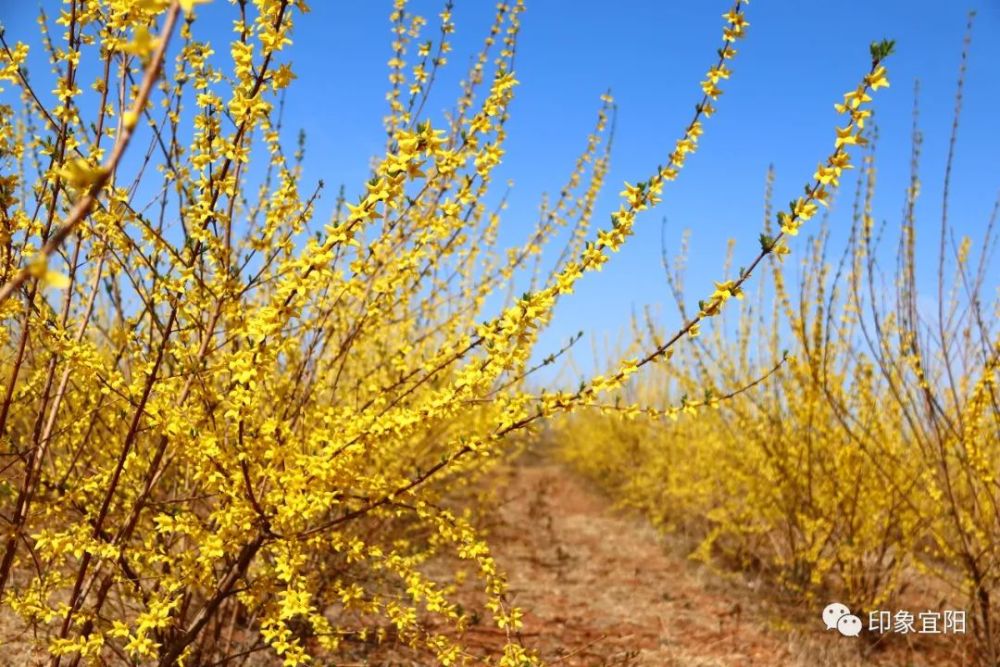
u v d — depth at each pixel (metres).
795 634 4.75
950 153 3.36
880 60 1.77
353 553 2.32
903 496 4.09
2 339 2.26
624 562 7.06
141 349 2.27
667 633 4.73
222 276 2.04
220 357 2.39
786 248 1.91
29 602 2.18
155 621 2.06
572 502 11.84
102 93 2.18
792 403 4.84
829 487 4.86
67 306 2.25
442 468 2.29
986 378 3.28
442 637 2.42
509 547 7.14
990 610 3.92
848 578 4.87
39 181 2.09
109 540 2.46
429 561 5.71
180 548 3.02
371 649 3.88
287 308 1.89
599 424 12.37
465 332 3.22
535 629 4.68
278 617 2.26
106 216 1.91
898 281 3.59
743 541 6.34
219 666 2.99
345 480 2.14
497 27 3.27
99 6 2.13
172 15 0.89
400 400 2.49
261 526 2.18
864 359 4.30
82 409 2.64
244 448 2.04
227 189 2.01
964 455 3.75
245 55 1.80
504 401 2.27
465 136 2.28
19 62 1.98
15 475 2.52
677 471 7.88
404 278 2.62
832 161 1.84
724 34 2.11
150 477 2.26
